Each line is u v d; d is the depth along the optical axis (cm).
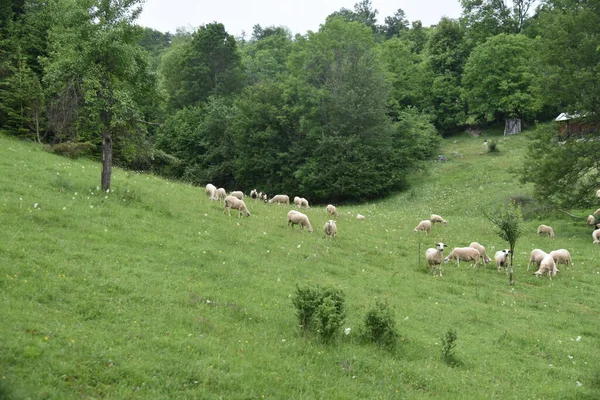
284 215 3192
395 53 9088
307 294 1379
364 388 1086
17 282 1219
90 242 1700
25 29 4956
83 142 4231
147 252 1742
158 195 2759
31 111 4222
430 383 1176
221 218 2584
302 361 1162
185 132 7538
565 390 1230
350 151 6188
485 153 6681
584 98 3581
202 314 1316
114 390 873
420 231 3406
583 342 1666
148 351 1028
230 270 1778
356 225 3381
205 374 986
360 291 1878
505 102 7550
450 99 8519
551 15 3959
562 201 3812
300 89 6669
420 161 6531
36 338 964
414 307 1791
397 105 8288
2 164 2544
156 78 2677
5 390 768
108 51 2444
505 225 2334
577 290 2323
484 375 1291
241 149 7050
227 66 8712
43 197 2070
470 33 9206
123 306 1245
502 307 1988
